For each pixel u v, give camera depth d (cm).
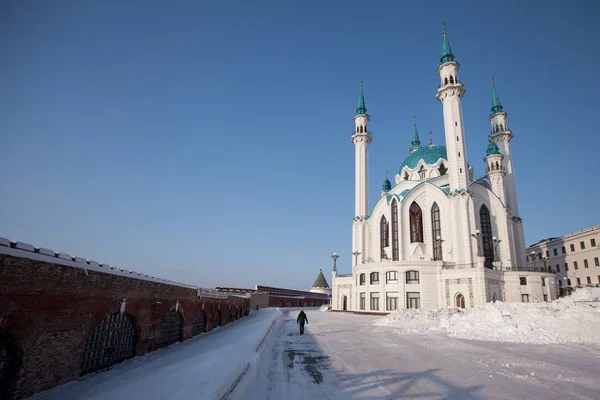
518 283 5844
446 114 7112
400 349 2042
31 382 940
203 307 2697
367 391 1095
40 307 973
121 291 1410
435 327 3275
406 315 3950
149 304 1684
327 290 12631
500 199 7188
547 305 3238
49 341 1007
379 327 3591
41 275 977
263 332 2336
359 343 2309
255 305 6750
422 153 8756
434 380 1247
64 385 1063
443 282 5894
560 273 7631
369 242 8100
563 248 7612
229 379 1035
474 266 5928
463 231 6312
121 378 1184
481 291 5431
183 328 2180
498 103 8281
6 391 880
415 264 6019
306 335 2770
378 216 7988
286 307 8906
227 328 3238
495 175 7344
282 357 1728
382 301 6181
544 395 1077
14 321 885
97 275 1242
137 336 1567
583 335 2422
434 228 7031
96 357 1277
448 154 6912
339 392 1083
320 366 1505
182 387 907
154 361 1501
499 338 2539
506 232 6681
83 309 1162
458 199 6500
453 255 6400
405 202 7319
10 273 872
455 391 1102
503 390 1123
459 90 7125
